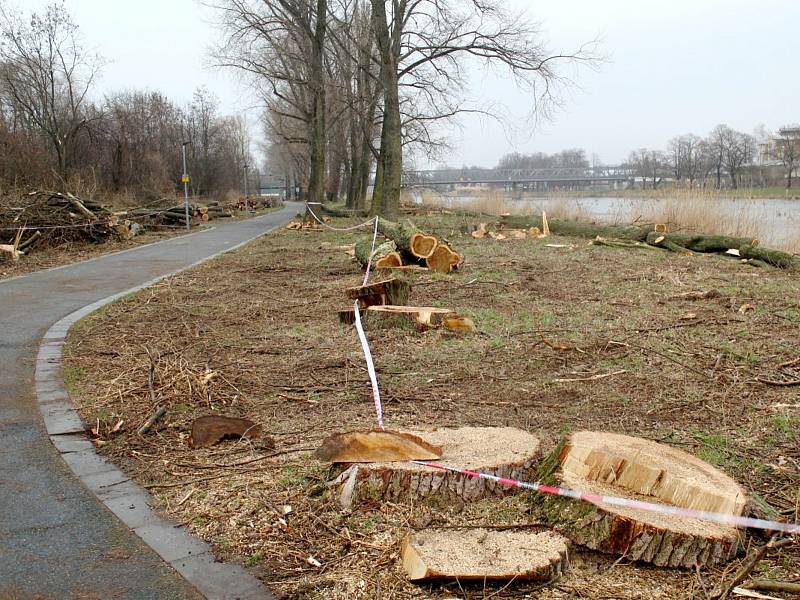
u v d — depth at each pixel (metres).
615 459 3.38
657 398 5.64
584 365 6.61
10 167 26.66
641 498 3.26
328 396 5.75
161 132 53.53
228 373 6.43
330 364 6.71
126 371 6.58
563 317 8.82
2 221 18.44
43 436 5.02
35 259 16.72
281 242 21.59
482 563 2.97
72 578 3.18
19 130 31.91
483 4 23.95
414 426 4.95
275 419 5.23
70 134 38.03
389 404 5.51
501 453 3.83
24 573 3.22
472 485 3.60
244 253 18.16
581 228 20.86
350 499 3.65
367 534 3.42
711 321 8.48
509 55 24.52
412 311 8.00
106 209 22.53
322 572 3.16
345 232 25.03
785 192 22.14
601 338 7.57
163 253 18.34
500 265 14.23
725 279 12.22
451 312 8.16
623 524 3.07
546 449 4.37
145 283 12.57
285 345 7.54
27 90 37.62
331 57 32.47
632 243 17.61
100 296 11.13
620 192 29.86
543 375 6.30
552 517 3.33
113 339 7.98
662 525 3.05
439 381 6.12
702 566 3.06
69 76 37.91
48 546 3.48
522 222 22.86
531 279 12.01
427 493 3.62
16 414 5.49
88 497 4.03
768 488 3.95
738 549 3.13
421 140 28.34
